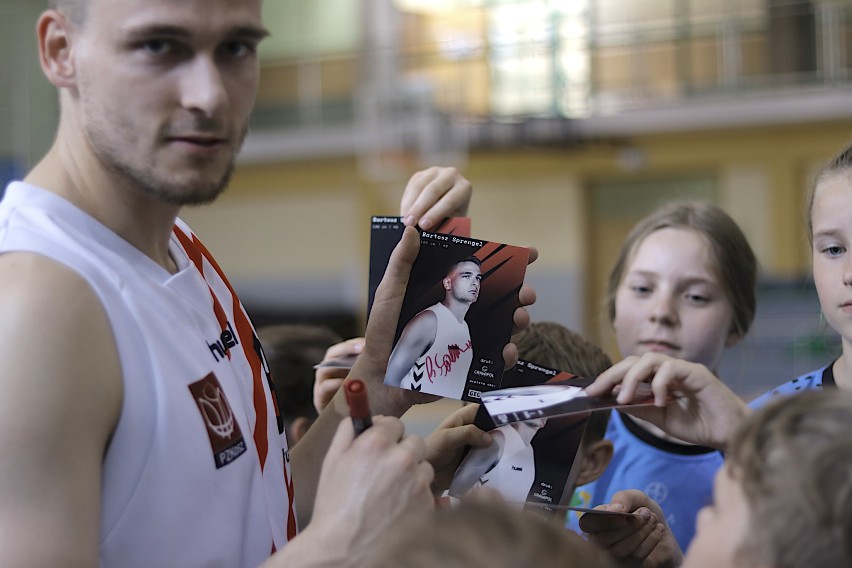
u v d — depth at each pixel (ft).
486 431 4.80
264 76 35.19
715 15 30.17
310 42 34.55
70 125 3.87
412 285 4.74
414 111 32.60
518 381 4.90
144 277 3.85
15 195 3.81
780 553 2.69
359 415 3.72
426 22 32.60
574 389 4.41
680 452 6.53
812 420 2.83
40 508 3.21
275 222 36.55
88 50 3.63
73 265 3.58
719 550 2.85
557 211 33.35
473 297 4.70
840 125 29.76
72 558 3.22
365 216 35.29
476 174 34.14
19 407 3.23
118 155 3.64
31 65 31.68
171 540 3.66
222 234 37.35
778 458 2.77
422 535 2.45
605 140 31.30
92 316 3.53
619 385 4.28
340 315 35.68
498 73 31.37
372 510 3.50
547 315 33.45
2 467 3.19
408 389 4.66
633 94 30.83
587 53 31.07
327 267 35.99
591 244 33.37
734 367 19.98
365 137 33.53
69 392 3.34
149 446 3.62
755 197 30.99
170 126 3.59
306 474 4.87
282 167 36.19
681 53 30.55
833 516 2.63
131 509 3.59
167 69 3.59
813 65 29.43
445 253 4.74
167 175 3.61
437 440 4.67
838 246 5.28
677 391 4.33
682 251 6.93
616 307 7.32
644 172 32.30
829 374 5.67
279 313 36.14
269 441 4.43
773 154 30.60
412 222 5.03
